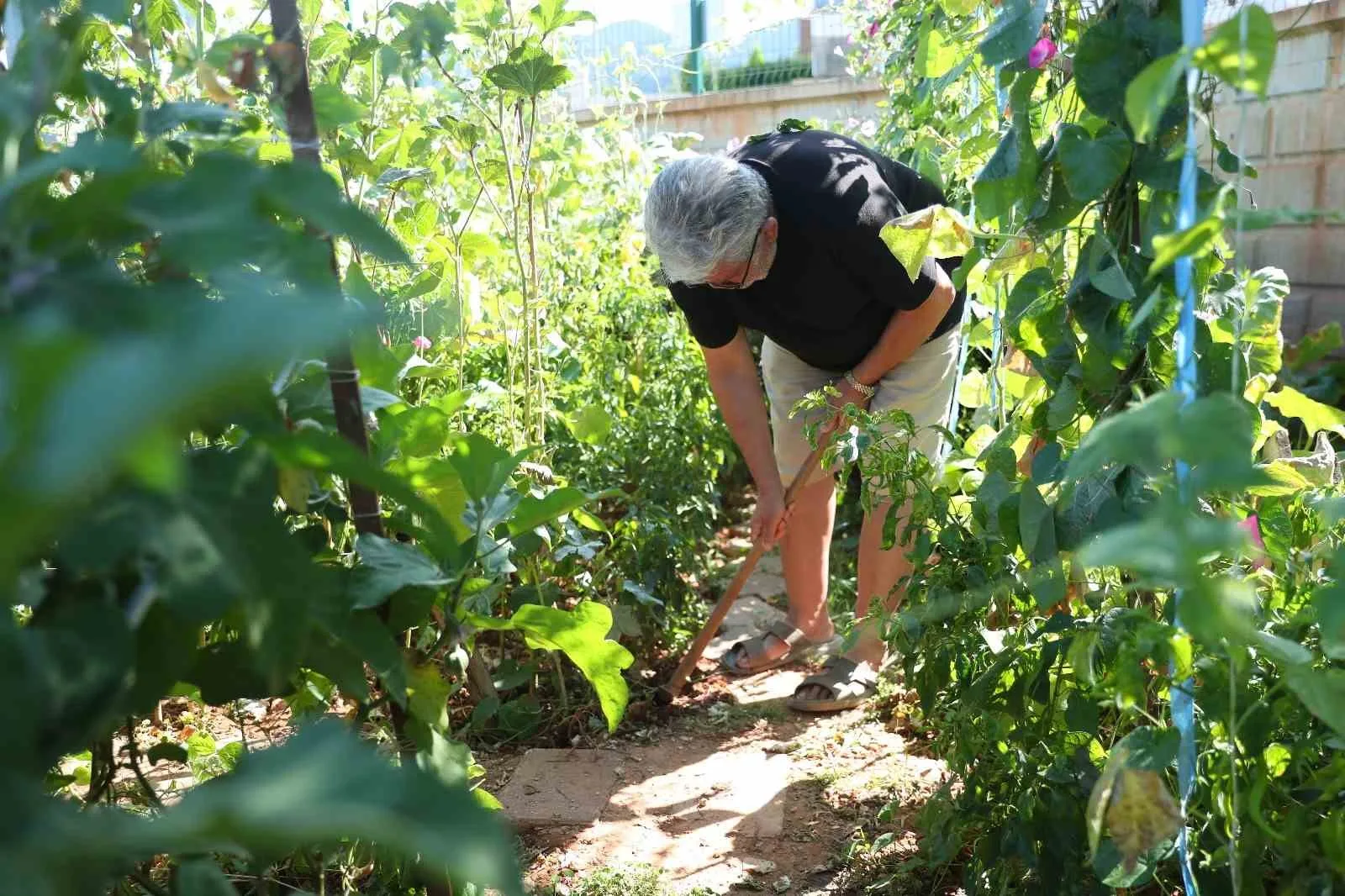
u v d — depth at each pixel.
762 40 6.71
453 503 1.46
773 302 2.90
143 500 0.82
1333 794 1.36
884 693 3.05
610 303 4.01
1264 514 1.72
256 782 0.55
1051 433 1.82
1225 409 0.92
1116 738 1.92
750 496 5.02
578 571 3.15
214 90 1.24
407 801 0.56
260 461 0.92
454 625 1.41
